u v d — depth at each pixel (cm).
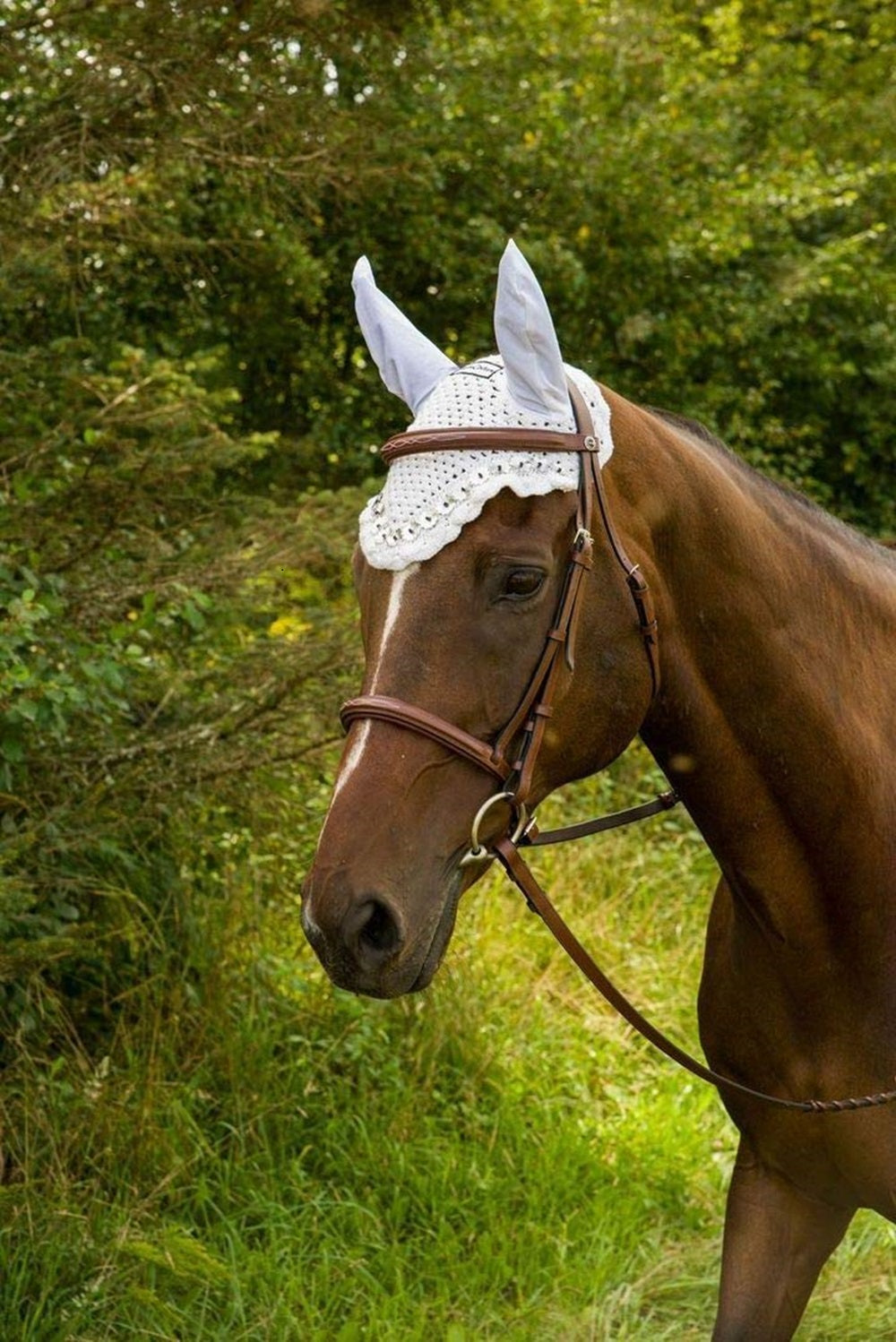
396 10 492
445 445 185
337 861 176
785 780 216
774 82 996
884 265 952
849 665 225
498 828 187
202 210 578
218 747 388
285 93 456
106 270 527
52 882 354
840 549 234
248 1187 359
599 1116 434
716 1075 222
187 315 638
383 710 181
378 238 700
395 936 175
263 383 702
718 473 214
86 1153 346
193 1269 317
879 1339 329
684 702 210
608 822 227
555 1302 342
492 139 713
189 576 392
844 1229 251
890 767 225
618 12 844
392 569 184
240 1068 389
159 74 426
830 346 876
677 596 206
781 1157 240
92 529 401
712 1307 344
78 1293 313
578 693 192
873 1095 225
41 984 360
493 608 183
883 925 221
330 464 683
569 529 188
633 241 741
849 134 1027
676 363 774
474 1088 422
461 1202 371
